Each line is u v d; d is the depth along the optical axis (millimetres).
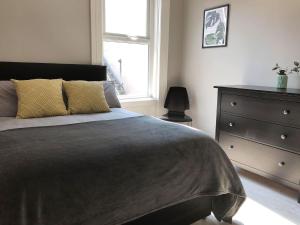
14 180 1074
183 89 3643
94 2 3037
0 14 2578
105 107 2596
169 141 1591
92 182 1229
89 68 3070
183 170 1557
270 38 2711
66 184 1163
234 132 2619
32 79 2588
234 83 3121
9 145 1377
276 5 2627
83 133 1668
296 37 2496
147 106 3682
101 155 1324
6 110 2316
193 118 3756
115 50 3439
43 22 2799
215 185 1703
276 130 2246
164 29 3578
